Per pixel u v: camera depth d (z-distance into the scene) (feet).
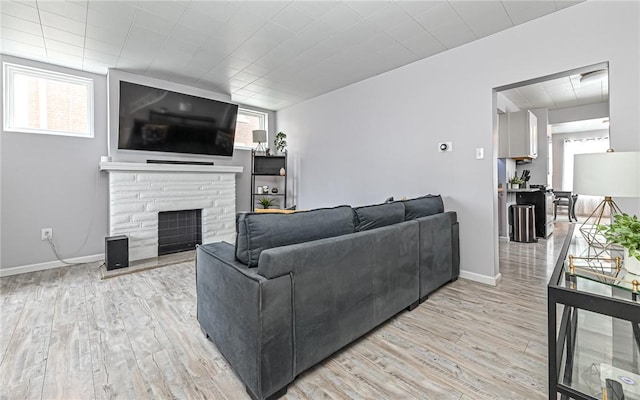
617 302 3.33
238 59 11.22
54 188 11.46
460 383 4.77
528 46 8.54
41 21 8.53
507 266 11.41
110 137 12.05
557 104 18.80
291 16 8.40
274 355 4.35
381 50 10.40
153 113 12.82
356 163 13.78
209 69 12.15
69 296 8.45
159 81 13.17
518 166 20.84
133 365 5.27
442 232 8.73
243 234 4.82
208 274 5.82
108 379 4.90
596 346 4.45
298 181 17.19
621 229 4.14
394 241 6.68
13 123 10.78
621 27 7.06
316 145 15.94
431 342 5.98
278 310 4.38
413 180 11.48
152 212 12.50
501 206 16.94
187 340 6.11
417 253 7.53
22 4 7.72
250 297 4.34
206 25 8.84
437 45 10.02
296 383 4.82
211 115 14.61
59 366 5.23
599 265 4.51
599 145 24.02
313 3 7.81
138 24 8.75
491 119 9.34
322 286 5.04
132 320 6.98
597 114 18.58
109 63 11.45
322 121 15.53
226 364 5.32
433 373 5.03
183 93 13.67
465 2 7.72
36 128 11.27
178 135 13.70
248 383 4.45
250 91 14.98
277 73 12.59
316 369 5.17
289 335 4.55
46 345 5.90
